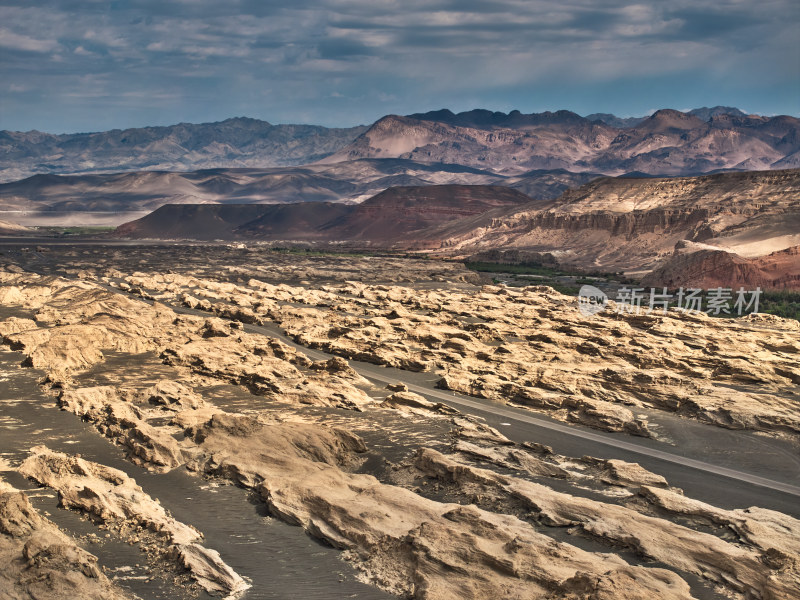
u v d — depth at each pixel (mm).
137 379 102562
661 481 70750
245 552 56531
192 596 50156
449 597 49781
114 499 62500
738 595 51688
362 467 74312
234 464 70938
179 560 53938
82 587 49750
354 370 113875
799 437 86188
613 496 67938
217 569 52781
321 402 94875
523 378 107125
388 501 63031
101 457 74188
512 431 87312
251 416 87875
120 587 50812
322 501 62438
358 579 53156
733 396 97562
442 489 68562
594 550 57531
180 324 148750
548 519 61656
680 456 80438
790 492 70750
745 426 89500
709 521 62125
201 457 74000
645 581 50031
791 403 94812
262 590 51250
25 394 94250
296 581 52625
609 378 107875
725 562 54375
